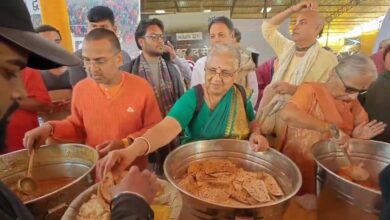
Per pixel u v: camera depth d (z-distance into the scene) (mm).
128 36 2066
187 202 628
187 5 8945
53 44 374
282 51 1510
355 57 907
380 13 10438
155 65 1505
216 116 932
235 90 981
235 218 594
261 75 1932
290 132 1009
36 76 1150
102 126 1008
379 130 965
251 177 808
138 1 2023
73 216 557
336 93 949
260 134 996
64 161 843
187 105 907
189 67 2053
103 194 583
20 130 1034
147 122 1036
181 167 846
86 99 1023
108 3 1979
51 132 919
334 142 877
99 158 746
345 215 672
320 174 742
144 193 450
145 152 779
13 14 302
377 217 615
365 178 812
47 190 765
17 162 788
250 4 9055
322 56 1289
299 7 1395
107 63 934
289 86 1143
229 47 928
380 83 1220
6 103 312
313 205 840
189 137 972
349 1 8797
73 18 1915
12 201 375
